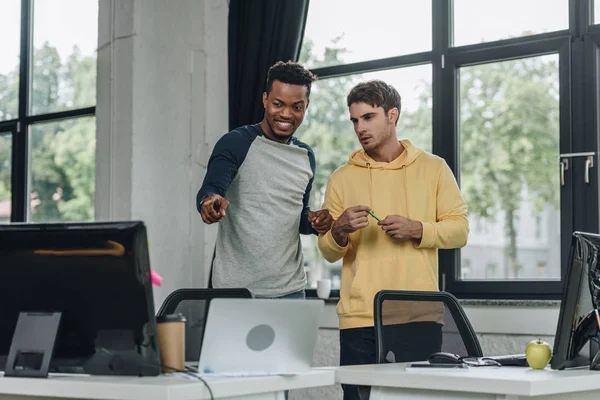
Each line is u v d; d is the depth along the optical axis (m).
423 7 4.23
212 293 2.62
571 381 1.86
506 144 3.94
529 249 3.85
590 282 2.14
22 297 1.84
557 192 3.80
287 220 2.94
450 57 4.10
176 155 4.71
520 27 3.95
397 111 2.99
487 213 3.97
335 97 4.50
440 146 4.09
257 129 2.99
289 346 1.84
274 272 2.90
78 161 5.58
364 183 2.99
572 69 3.79
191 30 4.79
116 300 1.76
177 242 4.67
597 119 3.72
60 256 1.79
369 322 2.82
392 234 2.79
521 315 3.69
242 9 4.53
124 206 4.55
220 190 2.79
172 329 1.82
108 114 4.66
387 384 1.93
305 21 4.43
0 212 5.87
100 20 4.74
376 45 4.37
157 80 4.66
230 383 1.69
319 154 4.52
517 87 3.94
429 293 2.63
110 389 1.63
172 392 1.57
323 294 4.25
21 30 5.86
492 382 1.77
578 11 3.79
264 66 4.42
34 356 1.81
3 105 5.92
